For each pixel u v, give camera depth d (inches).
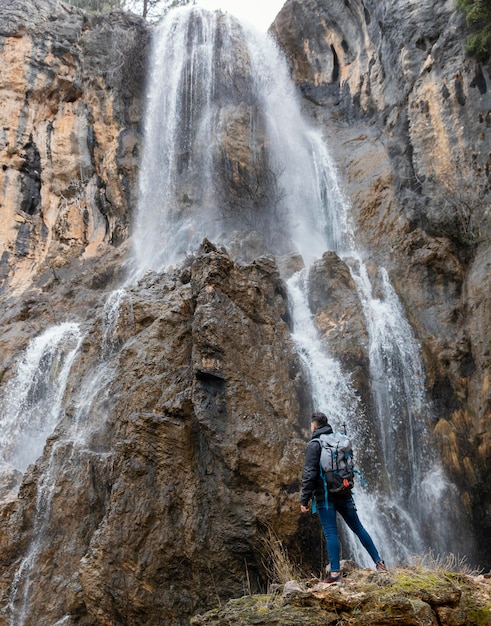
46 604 369.4
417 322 558.9
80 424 444.5
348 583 223.8
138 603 338.3
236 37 948.0
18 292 762.2
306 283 557.3
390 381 506.3
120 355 438.0
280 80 948.6
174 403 374.0
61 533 390.3
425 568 237.8
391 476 464.1
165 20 974.4
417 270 588.7
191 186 806.5
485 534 457.1
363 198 700.7
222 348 382.3
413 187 665.6
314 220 761.6
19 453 515.8
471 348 525.3
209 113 855.7
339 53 904.9
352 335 505.0
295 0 962.1
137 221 820.6
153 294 491.5
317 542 347.6
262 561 334.3
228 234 695.7
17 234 820.6
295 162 818.2
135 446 366.3
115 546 346.3
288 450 364.8
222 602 334.0
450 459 472.7
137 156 868.6
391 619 196.4
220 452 350.9
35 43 880.9
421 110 685.9
